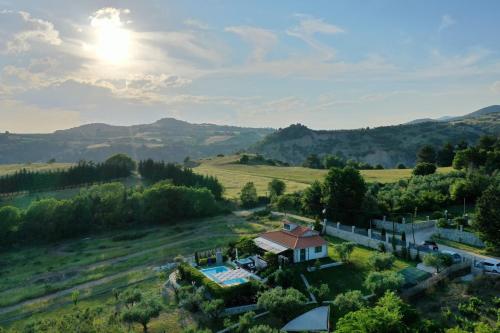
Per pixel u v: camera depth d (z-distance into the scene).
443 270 50.75
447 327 39.28
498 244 56.50
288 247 59.22
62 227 93.12
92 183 150.12
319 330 41.53
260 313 46.69
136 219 105.69
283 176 165.62
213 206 110.81
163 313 49.44
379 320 32.16
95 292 59.28
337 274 54.62
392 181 121.25
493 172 99.50
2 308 55.91
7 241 89.75
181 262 63.88
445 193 90.75
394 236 66.31
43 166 190.88
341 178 82.50
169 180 123.81
